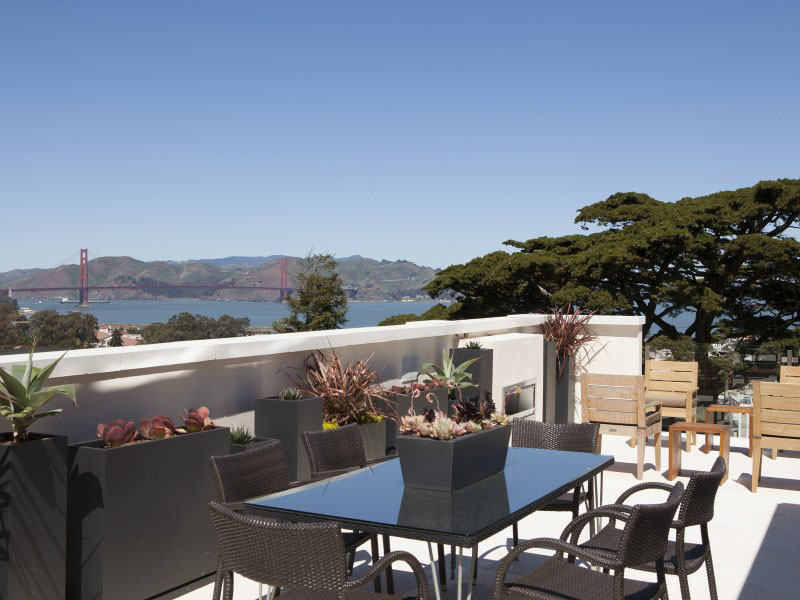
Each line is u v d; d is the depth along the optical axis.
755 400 6.72
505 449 3.80
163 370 4.70
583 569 3.38
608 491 6.80
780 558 4.98
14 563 3.30
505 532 5.44
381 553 4.92
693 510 3.41
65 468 3.53
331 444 4.15
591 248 27.89
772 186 26.88
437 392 6.61
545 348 9.39
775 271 26.45
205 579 4.22
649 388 8.91
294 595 3.04
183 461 4.07
